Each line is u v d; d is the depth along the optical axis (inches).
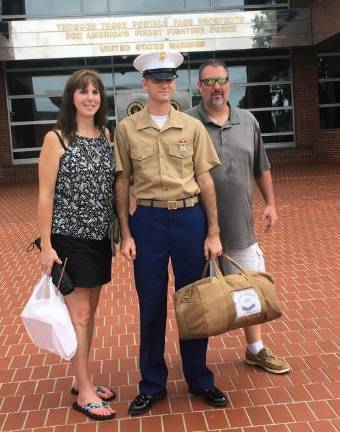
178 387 151.1
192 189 134.2
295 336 181.9
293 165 757.9
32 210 486.6
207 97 144.9
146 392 140.3
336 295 220.8
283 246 306.8
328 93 853.2
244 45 773.3
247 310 128.3
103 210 133.5
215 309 126.7
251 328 158.6
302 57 829.8
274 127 844.6
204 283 130.2
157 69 129.4
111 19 756.0
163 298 138.3
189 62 813.9
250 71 832.9
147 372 140.9
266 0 809.5
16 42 750.5
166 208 133.1
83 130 134.7
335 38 732.0
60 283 130.8
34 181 749.3
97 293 141.5
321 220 368.5
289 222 368.5
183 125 133.3
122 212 136.7
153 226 134.0
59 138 130.5
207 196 135.9
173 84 132.2
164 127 132.0
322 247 298.8
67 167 130.1
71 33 754.2
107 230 135.7
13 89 805.9
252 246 153.6
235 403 141.3
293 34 775.7
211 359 167.8
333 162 757.3
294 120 840.3
